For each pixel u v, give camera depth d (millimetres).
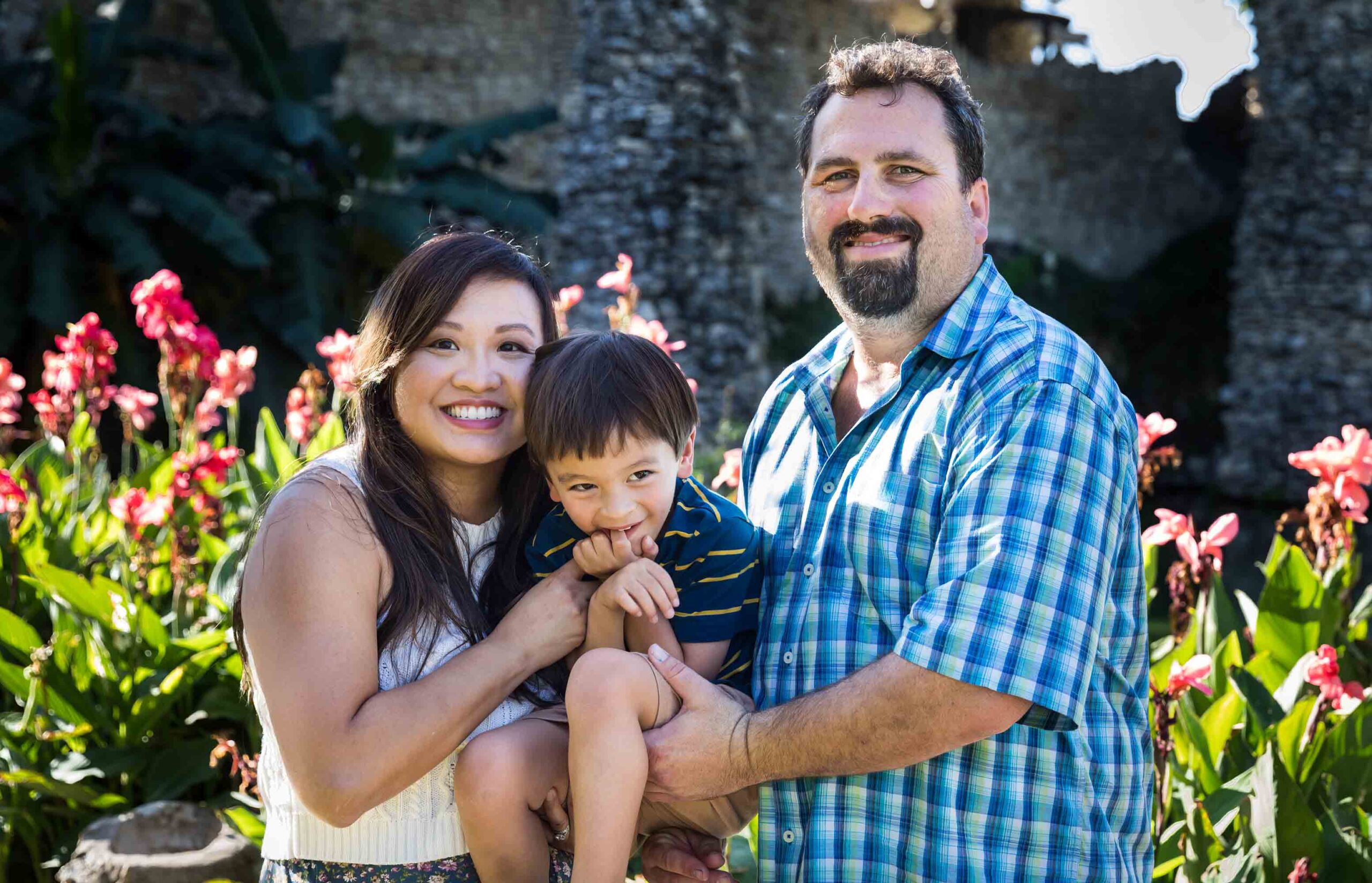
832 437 1988
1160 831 2250
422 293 1820
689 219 8188
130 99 11133
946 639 1615
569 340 1918
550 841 1884
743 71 17234
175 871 2629
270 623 1679
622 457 1846
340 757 1637
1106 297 18703
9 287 9641
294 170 10422
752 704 1863
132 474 4219
